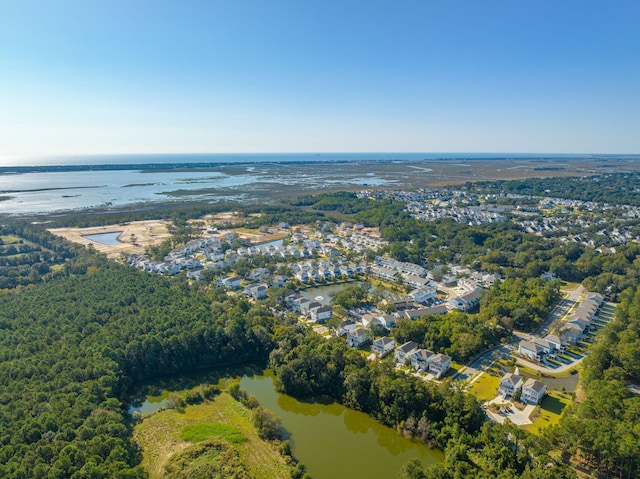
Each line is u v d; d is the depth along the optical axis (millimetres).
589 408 105188
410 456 106500
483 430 102812
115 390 126438
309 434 115312
